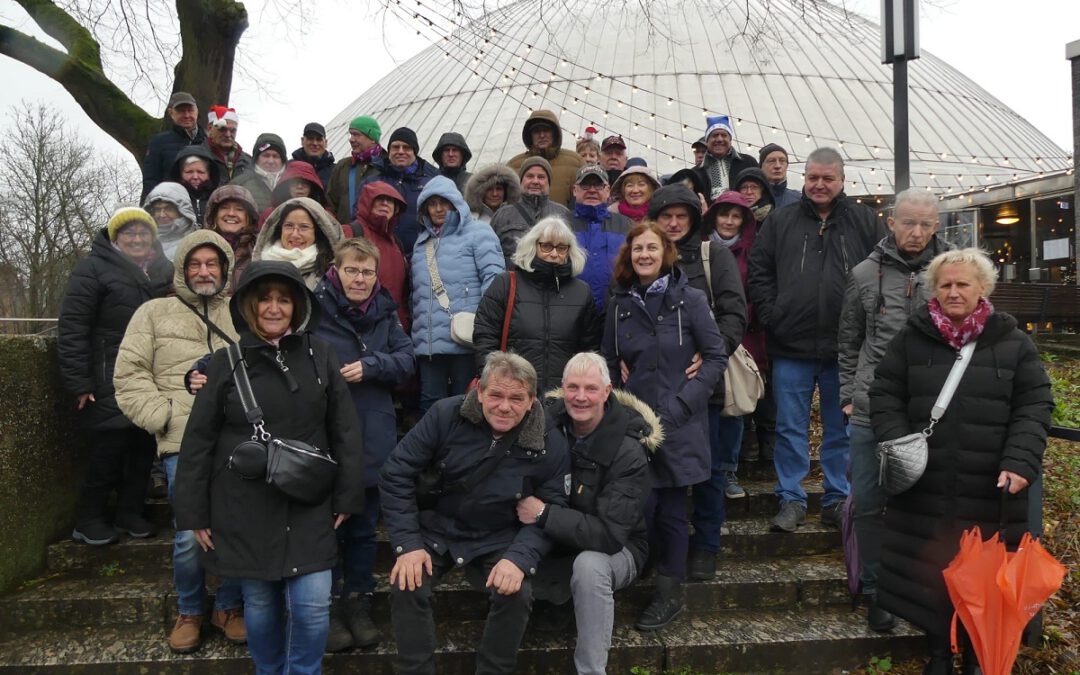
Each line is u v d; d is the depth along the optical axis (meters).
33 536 3.95
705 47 26.06
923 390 3.21
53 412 4.16
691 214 4.09
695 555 3.98
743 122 23.83
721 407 4.00
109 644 3.52
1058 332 9.39
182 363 3.61
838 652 3.57
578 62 25.88
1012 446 3.01
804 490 4.55
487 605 3.75
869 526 3.69
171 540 4.10
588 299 4.08
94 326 3.99
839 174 4.30
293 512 2.94
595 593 3.16
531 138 6.16
